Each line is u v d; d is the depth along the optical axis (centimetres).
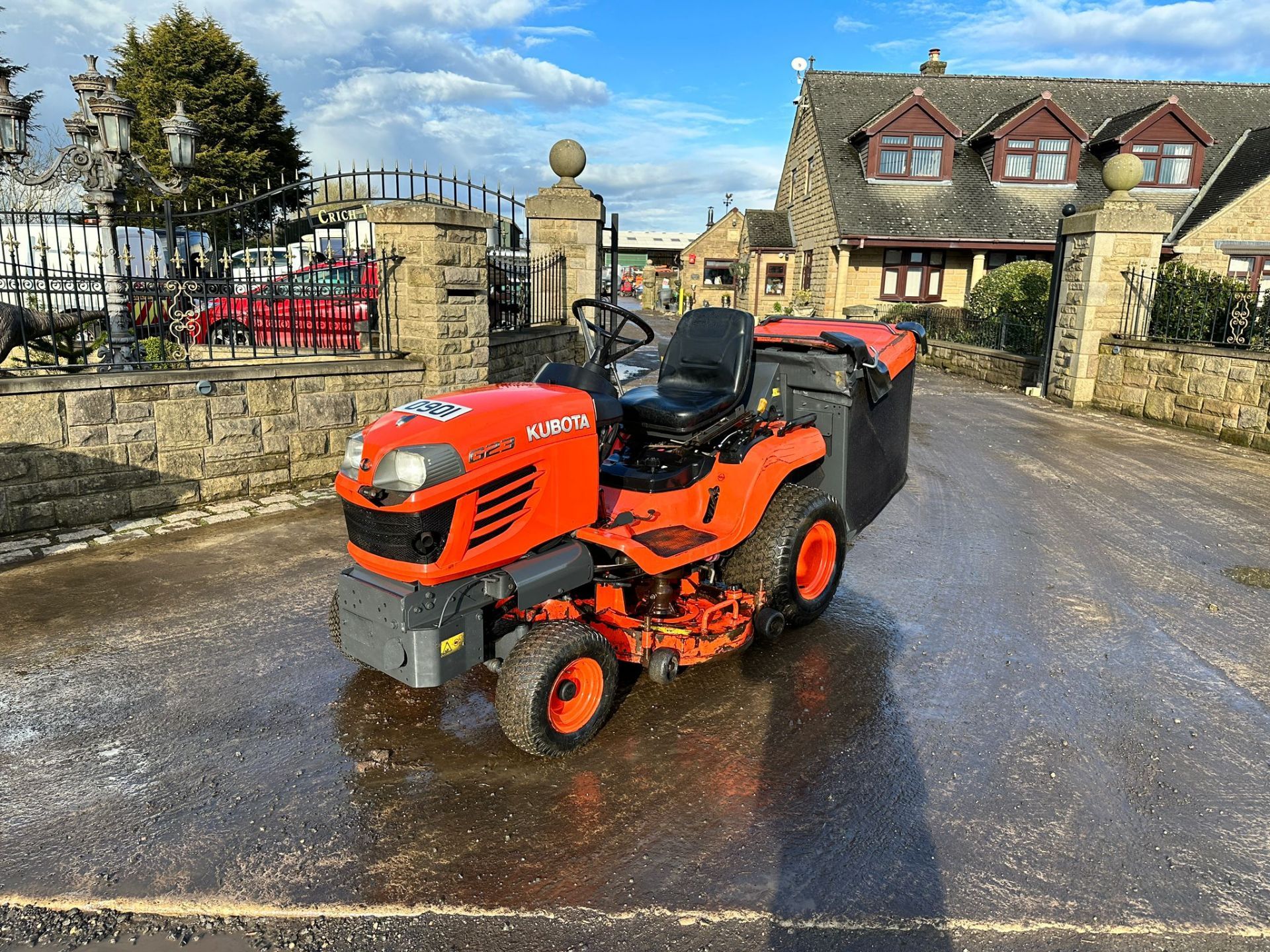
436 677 318
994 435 998
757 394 480
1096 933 252
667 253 6197
